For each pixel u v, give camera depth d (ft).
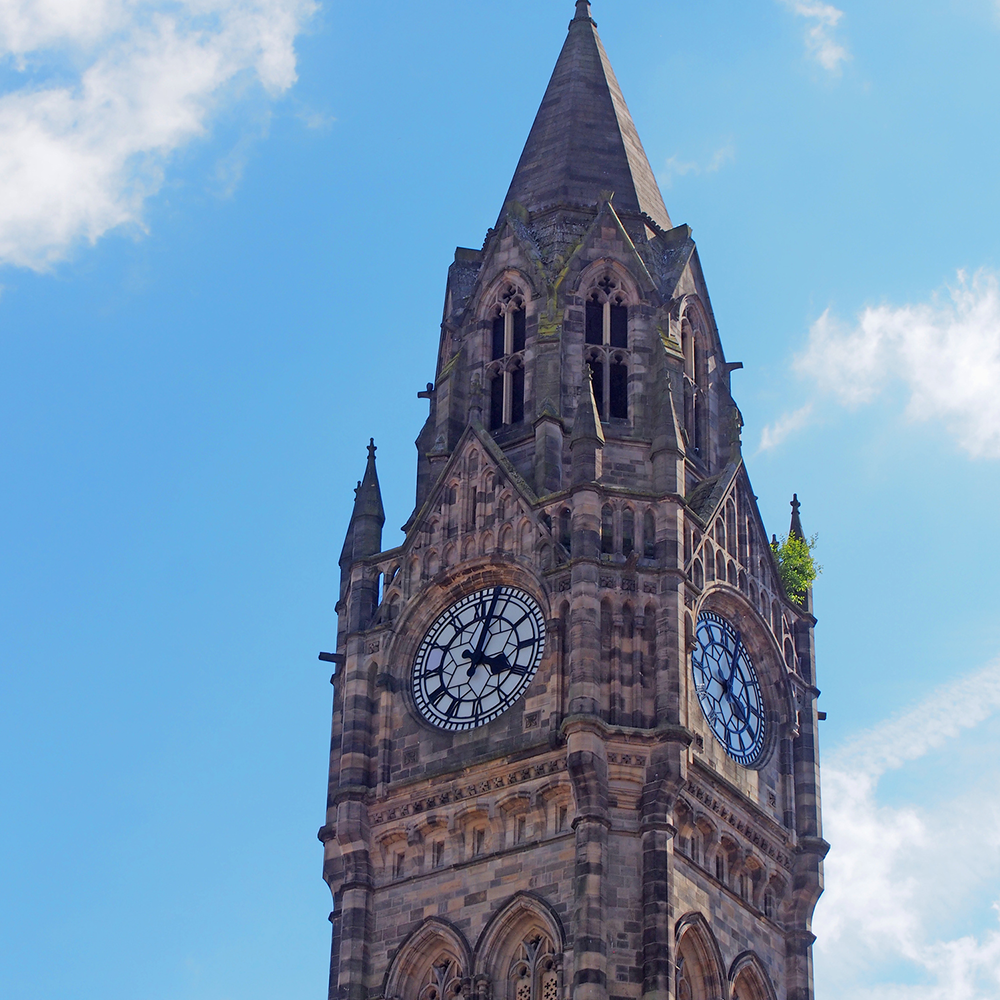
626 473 386.11
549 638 363.35
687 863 351.67
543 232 421.59
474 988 343.46
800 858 377.09
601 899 338.54
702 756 360.07
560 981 336.90
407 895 358.43
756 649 388.57
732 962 354.13
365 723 375.04
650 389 398.83
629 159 435.12
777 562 400.47
